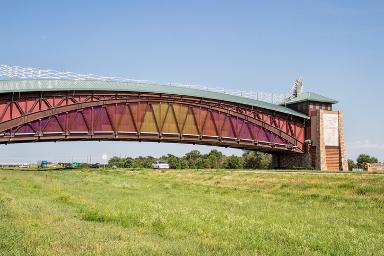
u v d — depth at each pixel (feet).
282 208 82.33
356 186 116.37
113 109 239.09
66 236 40.78
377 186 111.75
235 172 203.51
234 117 280.92
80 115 228.02
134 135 245.65
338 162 311.47
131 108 244.63
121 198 92.53
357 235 50.31
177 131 258.78
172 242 41.27
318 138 305.94
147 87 248.93
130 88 242.37
